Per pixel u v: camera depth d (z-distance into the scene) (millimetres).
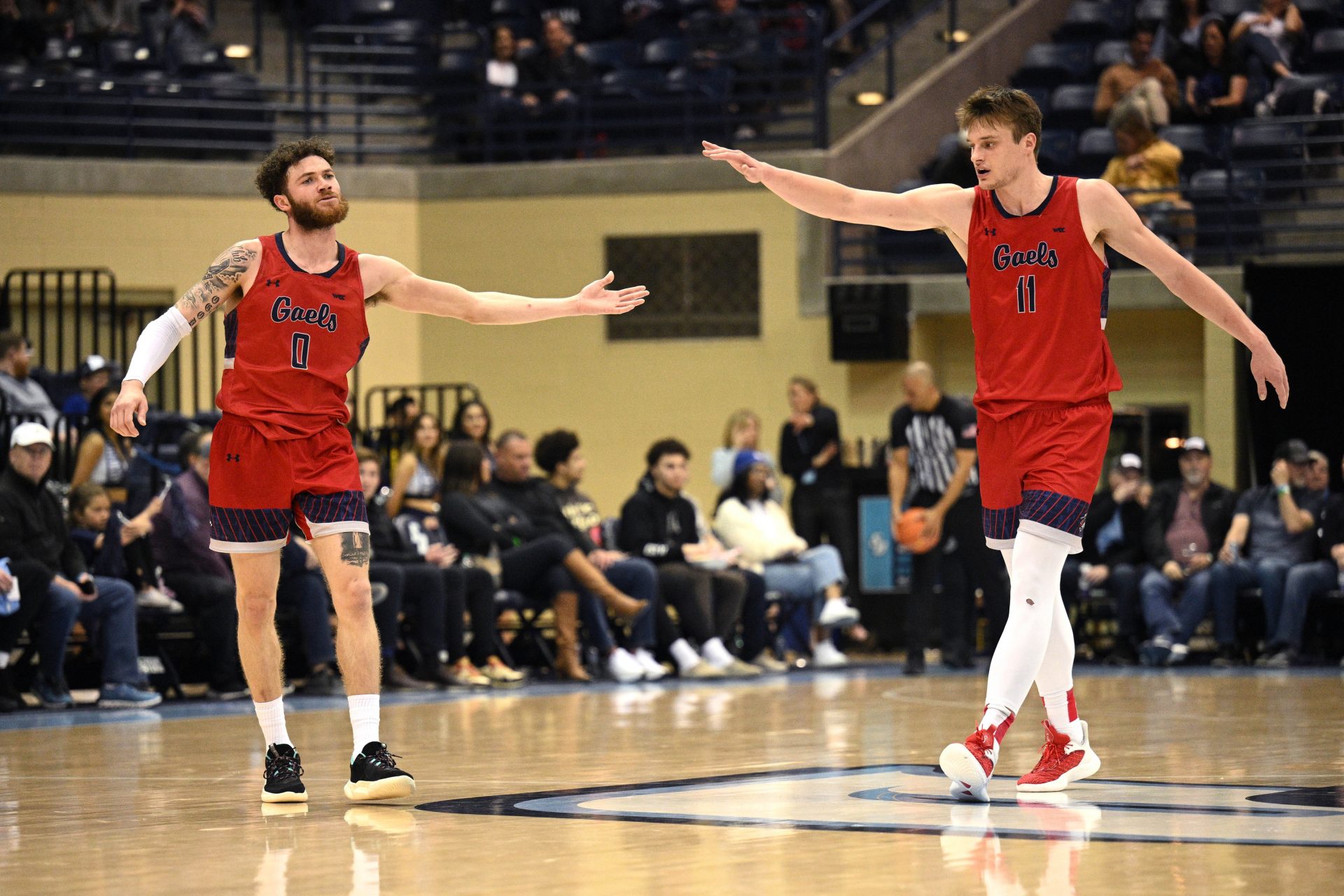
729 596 25719
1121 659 27094
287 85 35812
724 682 23797
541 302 11516
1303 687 20891
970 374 33438
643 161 34031
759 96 34500
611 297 11594
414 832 9195
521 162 35406
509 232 34531
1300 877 7395
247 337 10766
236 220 33688
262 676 10883
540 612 25312
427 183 34875
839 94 36562
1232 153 33250
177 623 22531
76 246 32719
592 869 7848
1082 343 10445
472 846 8648
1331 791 10594
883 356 32094
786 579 26922
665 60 36750
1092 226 10391
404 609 23391
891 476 25109
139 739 15734
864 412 33031
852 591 30031
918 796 10461
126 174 32969
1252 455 30625
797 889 7254
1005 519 10719
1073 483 10320
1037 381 10477
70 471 23969
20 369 24453
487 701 20156
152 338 10484
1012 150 10398
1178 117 34250
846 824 9211
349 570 10781
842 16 37906
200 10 36938
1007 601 24703
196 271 33375
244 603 10891
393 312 34719
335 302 10852
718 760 12914
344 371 10930
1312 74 35000
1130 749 13336
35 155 33875
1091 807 9844
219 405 10812
